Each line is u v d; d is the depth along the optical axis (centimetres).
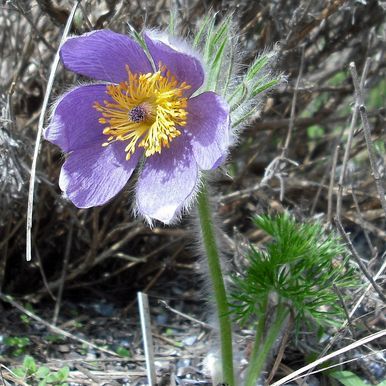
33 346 37
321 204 44
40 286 41
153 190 30
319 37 43
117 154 31
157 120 30
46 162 40
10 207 39
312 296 32
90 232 41
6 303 40
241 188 43
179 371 35
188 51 29
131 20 39
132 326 39
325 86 46
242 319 33
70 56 29
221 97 28
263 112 43
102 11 38
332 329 35
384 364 34
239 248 38
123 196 39
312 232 33
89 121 31
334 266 35
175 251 42
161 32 29
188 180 29
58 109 30
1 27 42
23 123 41
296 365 34
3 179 37
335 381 33
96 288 42
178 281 42
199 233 32
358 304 33
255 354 32
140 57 30
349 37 43
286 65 42
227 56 30
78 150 31
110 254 40
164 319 39
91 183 31
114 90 30
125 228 40
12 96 39
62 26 38
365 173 44
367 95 44
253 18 41
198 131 30
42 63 39
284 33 40
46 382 33
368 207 42
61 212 40
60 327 38
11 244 41
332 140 46
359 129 37
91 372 35
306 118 45
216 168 30
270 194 42
